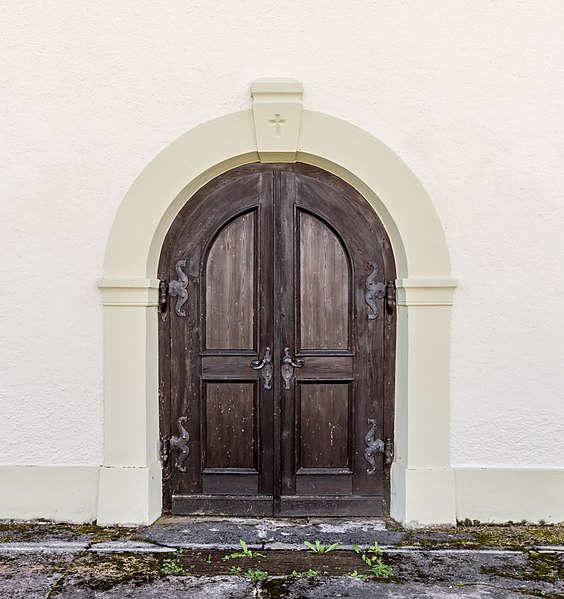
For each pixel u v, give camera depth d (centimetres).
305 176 397
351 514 402
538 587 315
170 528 383
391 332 400
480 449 387
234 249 401
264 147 380
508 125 380
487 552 352
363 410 402
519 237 382
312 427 402
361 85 381
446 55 380
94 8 382
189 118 383
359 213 397
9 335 387
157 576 325
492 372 385
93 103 383
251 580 321
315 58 381
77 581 319
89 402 388
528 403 386
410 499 383
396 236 389
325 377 400
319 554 351
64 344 387
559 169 381
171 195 383
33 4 382
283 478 402
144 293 381
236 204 398
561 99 380
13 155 384
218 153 382
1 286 386
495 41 380
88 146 384
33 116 384
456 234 383
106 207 385
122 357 384
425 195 381
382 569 331
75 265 385
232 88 382
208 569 333
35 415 388
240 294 401
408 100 381
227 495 402
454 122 381
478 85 380
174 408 403
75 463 388
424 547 358
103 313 385
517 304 383
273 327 399
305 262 400
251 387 403
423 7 380
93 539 366
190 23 381
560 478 385
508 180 381
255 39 381
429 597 306
